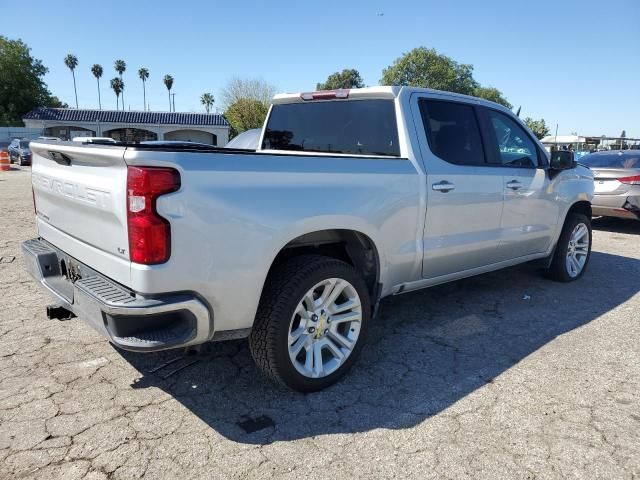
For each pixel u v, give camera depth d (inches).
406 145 145.4
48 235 133.3
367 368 138.1
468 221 160.9
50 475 92.7
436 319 175.3
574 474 95.7
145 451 100.1
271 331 112.7
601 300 198.5
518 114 196.2
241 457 99.0
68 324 162.4
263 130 192.2
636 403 121.0
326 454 100.5
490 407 118.5
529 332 164.7
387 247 136.4
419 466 97.3
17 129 1905.8
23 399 118.0
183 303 97.4
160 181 92.8
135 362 137.7
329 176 120.1
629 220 418.3
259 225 106.0
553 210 200.4
